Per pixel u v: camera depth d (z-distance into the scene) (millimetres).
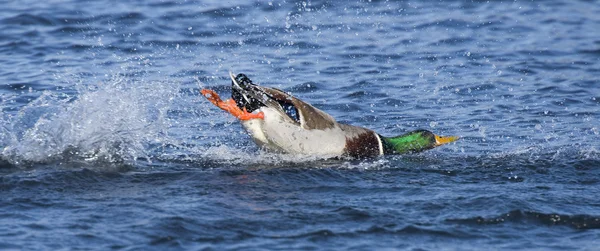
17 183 30062
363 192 30484
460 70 48438
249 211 28297
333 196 30016
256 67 48094
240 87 32312
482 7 61125
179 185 30719
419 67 48844
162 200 29078
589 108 42094
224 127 38250
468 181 32000
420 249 25812
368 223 27516
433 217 28094
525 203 29172
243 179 31516
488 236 26875
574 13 60406
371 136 34906
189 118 39219
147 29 54281
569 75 47688
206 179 31422
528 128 39219
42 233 26141
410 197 29969
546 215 28250
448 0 62406
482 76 47375
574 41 54125
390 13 59312
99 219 27266
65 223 26875
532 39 54500
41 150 33000
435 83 46062
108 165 32406
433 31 55750
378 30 55625
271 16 57531
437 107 42375
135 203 28703
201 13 57594
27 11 56594
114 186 30438
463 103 43000
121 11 57562
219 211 28172
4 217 27266
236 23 55938
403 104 42750
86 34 53188
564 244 26359
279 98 32906
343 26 56125
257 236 26406
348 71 47781
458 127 39500
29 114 38000
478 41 54000
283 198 29672
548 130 38906
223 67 47781
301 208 28672
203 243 25844
